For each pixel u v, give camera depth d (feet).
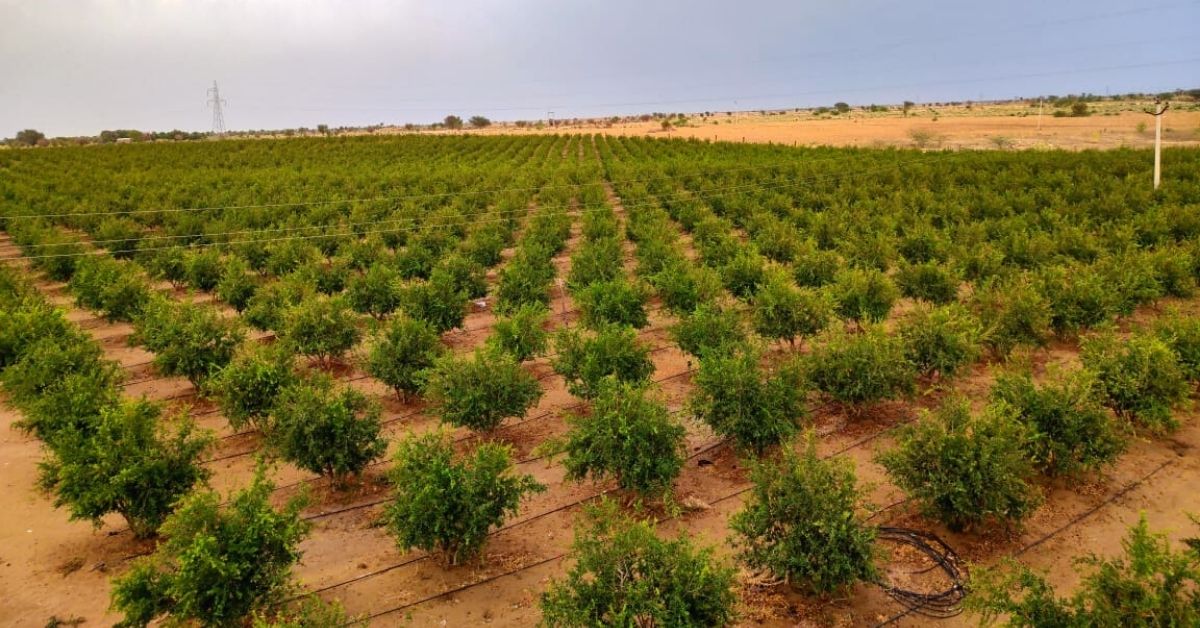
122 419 40.47
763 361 65.21
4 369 57.98
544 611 29.55
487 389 48.67
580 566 29.94
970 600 28.48
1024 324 59.67
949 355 53.36
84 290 80.18
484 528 36.11
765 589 35.45
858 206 129.70
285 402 45.03
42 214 141.08
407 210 135.85
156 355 61.93
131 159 250.37
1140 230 95.71
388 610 35.45
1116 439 42.32
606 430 41.37
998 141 271.49
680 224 138.00
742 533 34.83
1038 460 41.70
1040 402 43.39
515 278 80.02
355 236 114.01
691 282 72.79
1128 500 42.47
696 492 45.39
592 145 312.71
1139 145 248.11
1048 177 146.51
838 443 51.19
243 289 81.25
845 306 66.18
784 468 35.83
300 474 49.21
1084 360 49.83
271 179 189.57
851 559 32.91
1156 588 25.90
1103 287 65.31
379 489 46.85
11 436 55.98
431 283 75.25
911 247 92.53
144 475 38.63
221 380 50.90
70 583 38.09
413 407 59.41
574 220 142.41
